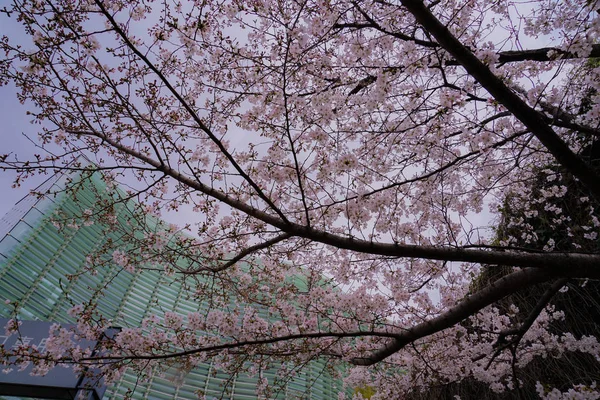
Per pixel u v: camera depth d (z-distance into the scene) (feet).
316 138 13.21
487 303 12.76
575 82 17.06
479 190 15.64
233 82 15.85
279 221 12.33
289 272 17.06
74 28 10.72
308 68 15.39
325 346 14.67
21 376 13.64
